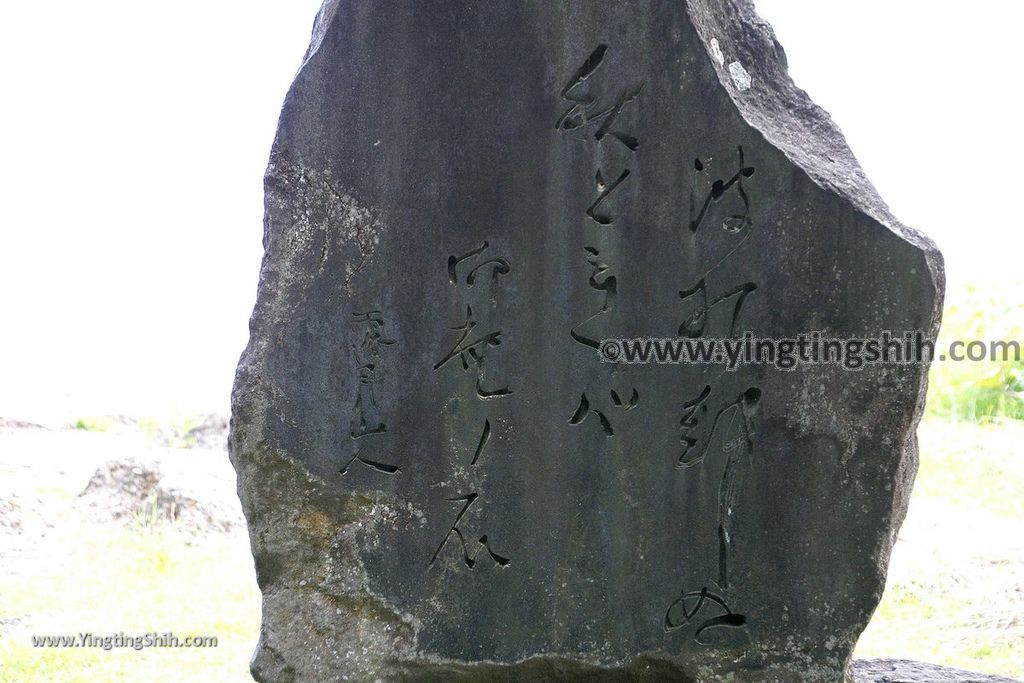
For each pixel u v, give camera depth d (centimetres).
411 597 324
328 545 324
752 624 307
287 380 321
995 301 853
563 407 316
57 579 507
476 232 316
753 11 329
